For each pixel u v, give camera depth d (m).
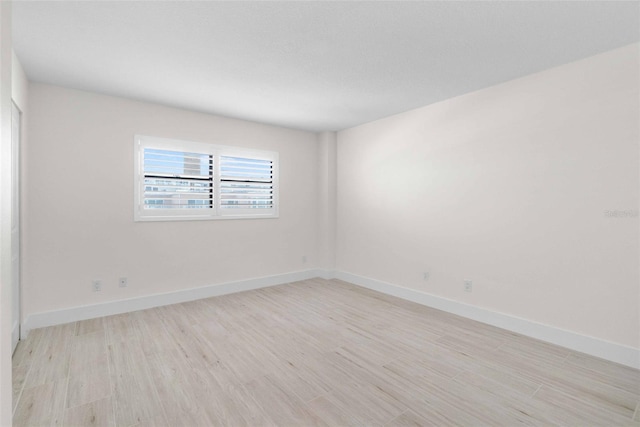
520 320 3.00
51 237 3.13
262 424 1.78
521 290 3.01
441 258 3.70
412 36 2.27
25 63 2.66
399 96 3.49
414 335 2.96
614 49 2.45
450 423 1.79
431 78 3.00
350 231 4.92
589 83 2.58
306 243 5.14
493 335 2.96
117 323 3.21
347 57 2.59
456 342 2.82
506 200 3.11
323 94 3.42
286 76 2.95
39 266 3.07
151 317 3.39
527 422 1.79
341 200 5.07
